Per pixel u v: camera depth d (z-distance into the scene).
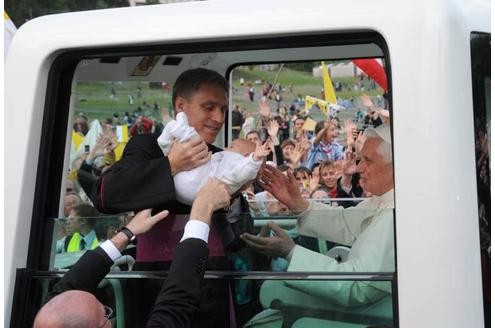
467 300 1.41
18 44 1.84
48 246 1.83
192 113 2.00
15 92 1.82
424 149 1.44
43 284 1.80
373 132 1.98
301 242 1.70
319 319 1.62
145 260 1.80
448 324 1.39
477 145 1.58
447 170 1.43
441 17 1.48
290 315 1.65
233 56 2.62
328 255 1.66
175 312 1.56
